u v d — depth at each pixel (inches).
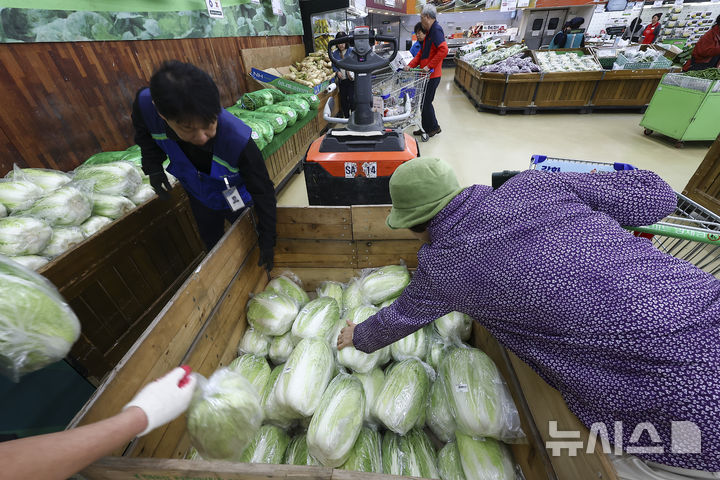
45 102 71.0
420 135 206.8
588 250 29.7
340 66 84.4
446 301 35.6
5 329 27.3
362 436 46.3
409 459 44.1
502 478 41.0
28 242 50.9
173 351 42.5
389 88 160.9
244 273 62.8
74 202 58.8
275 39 181.9
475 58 332.2
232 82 143.9
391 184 35.8
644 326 27.1
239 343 60.6
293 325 58.1
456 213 33.7
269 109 128.3
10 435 47.1
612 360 29.1
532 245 30.2
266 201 58.1
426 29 176.4
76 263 54.1
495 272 30.6
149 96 52.2
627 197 33.7
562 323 29.6
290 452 46.2
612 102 251.4
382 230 67.2
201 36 121.3
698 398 25.1
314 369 47.5
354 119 90.7
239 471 26.8
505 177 44.8
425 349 57.9
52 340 30.6
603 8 461.4
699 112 160.6
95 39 81.0
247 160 53.6
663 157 163.0
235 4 142.8
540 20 499.5
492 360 53.5
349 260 72.3
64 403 53.0
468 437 44.6
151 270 72.7
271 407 47.8
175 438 41.9
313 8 208.8
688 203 56.9
